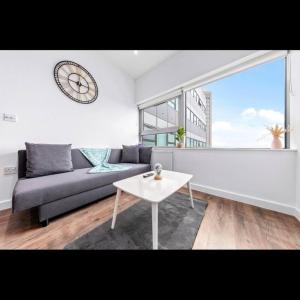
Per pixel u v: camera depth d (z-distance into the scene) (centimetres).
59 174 164
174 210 148
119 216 138
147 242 101
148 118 327
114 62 277
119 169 200
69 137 216
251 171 163
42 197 116
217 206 158
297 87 134
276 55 151
